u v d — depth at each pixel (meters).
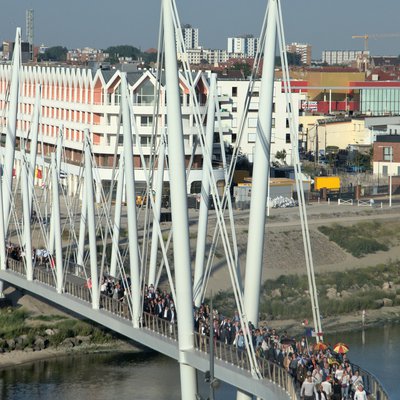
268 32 86.50
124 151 102.94
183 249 89.19
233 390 113.50
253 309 89.56
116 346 136.12
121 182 128.62
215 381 76.88
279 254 180.12
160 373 124.81
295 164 84.44
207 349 88.00
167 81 88.62
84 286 116.69
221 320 93.75
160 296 105.62
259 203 88.62
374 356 131.62
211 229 184.62
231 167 91.00
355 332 148.50
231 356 85.06
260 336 84.38
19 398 115.25
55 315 143.50
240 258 172.00
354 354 132.88
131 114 104.31
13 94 144.12
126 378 123.00
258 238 89.00
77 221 188.62
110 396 115.69
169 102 88.50
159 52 96.94
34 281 128.75
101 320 106.62
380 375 120.94
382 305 164.50
